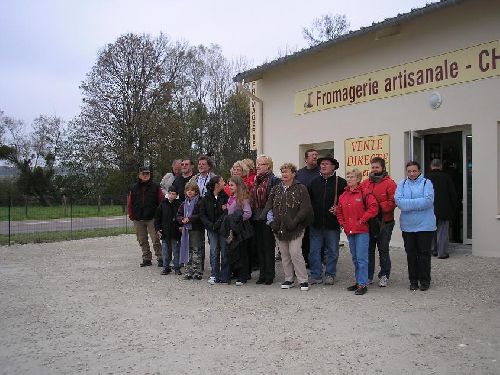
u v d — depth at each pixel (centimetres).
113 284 761
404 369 396
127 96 3316
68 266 949
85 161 3362
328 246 724
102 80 3303
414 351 434
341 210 679
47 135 5106
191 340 479
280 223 689
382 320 530
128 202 923
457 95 940
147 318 561
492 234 888
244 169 815
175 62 3672
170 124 3406
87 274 855
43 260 1035
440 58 966
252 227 739
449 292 646
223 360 424
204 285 742
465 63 927
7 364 424
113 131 3294
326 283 728
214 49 4400
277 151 1352
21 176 4350
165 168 3409
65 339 491
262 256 747
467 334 475
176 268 838
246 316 559
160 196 914
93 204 2862
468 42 922
